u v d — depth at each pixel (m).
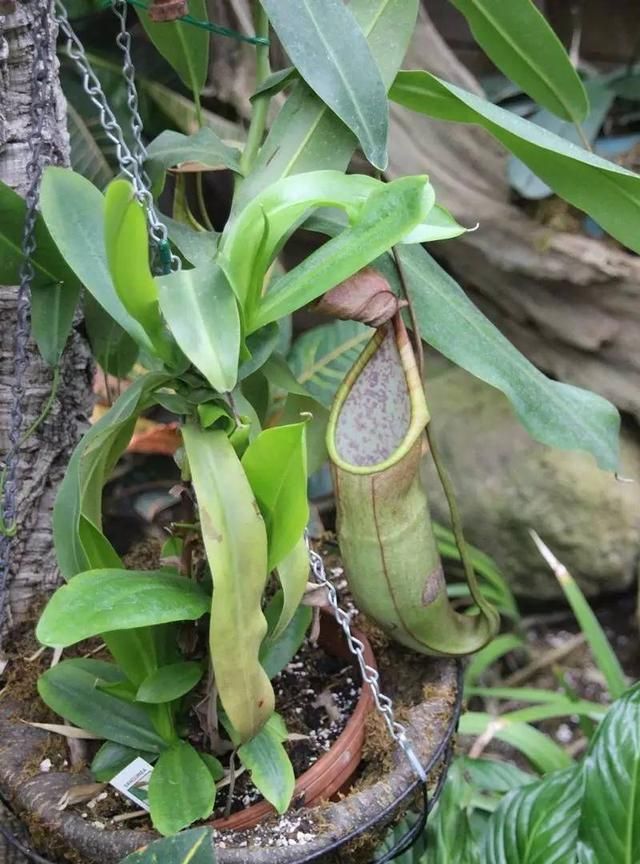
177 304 0.66
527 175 1.37
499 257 1.44
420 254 0.83
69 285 0.79
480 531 1.50
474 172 1.46
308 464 0.84
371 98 0.74
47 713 0.85
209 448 0.70
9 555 0.81
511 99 1.47
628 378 1.45
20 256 0.77
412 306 0.78
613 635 1.56
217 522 0.68
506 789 1.13
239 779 0.80
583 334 1.44
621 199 0.76
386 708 0.76
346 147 0.78
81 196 0.73
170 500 1.31
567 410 0.82
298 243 1.60
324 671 0.89
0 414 0.88
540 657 1.53
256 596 0.69
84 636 0.67
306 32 0.74
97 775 0.79
